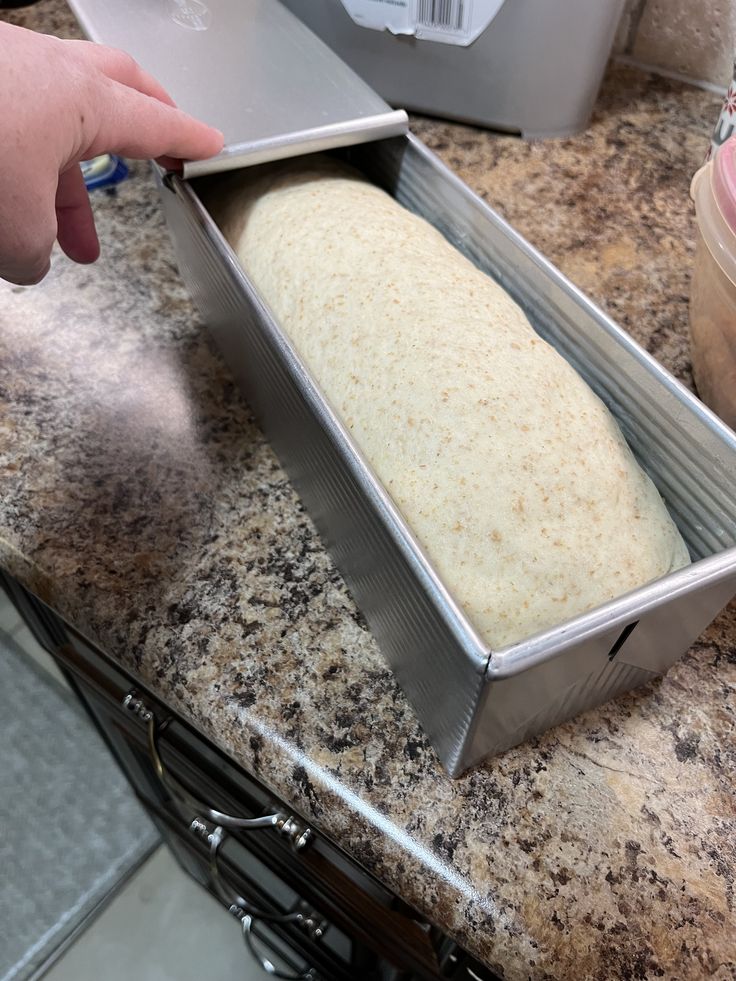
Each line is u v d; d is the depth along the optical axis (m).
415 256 0.53
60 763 1.30
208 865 0.88
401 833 0.41
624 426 0.49
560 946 0.38
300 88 0.58
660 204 0.77
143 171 0.82
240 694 0.46
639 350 0.45
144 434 0.60
